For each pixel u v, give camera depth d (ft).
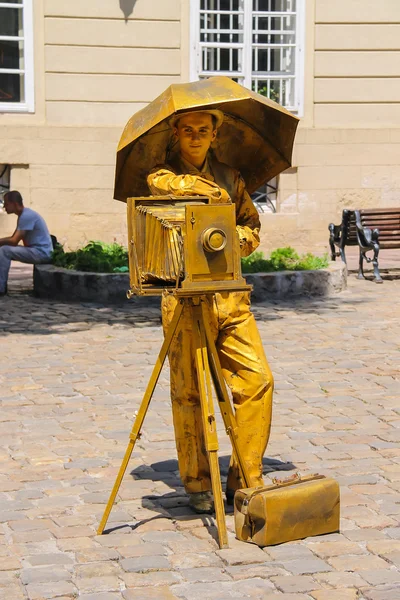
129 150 17.53
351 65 64.08
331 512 16.53
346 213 48.85
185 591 14.39
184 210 16.30
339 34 63.82
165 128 17.38
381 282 46.88
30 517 17.42
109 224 61.93
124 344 32.53
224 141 18.40
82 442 21.89
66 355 30.83
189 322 16.99
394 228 49.01
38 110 61.26
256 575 14.90
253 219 18.19
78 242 61.67
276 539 16.02
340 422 23.47
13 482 19.29
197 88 16.90
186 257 15.47
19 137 60.54
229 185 17.87
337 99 64.13
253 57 64.08
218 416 23.85
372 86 64.34
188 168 17.49
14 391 26.40
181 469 17.81
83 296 41.01
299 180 63.72
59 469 20.07
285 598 14.15
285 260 44.62
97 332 34.58
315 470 19.98
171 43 62.18
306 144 63.57
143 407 16.69
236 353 17.02
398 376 28.07
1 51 61.00
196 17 62.39
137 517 17.42
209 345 16.44
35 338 33.58
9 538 16.47
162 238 15.99
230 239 15.71
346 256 58.03
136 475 19.77
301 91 63.77
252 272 42.22
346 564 15.28
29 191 61.00
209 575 14.94
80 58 61.36
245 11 63.10
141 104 62.23
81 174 61.36
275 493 16.03
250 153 18.67
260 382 16.96
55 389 26.58
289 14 63.72
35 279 42.93
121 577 14.88
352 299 41.70
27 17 60.64
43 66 61.11
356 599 14.11
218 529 15.94
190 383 17.39
